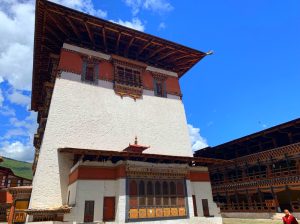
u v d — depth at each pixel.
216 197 35.19
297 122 24.84
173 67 25.11
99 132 17.47
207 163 18.19
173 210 14.36
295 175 24.88
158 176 14.61
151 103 21.09
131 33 20.55
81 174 13.19
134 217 12.92
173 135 20.69
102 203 13.10
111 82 19.94
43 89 24.31
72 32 19.95
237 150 33.66
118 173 13.77
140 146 16.02
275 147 28.41
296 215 24.23
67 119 16.69
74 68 18.78
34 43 20.17
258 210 27.72
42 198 13.95
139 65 21.78
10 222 15.06
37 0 16.55
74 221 11.98
